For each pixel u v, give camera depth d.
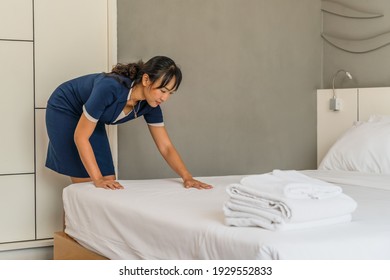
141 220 2.06
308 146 4.40
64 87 2.95
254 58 4.12
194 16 3.83
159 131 2.94
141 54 3.63
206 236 1.72
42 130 3.35
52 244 3.37
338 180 3.01
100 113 2.63
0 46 3.20
